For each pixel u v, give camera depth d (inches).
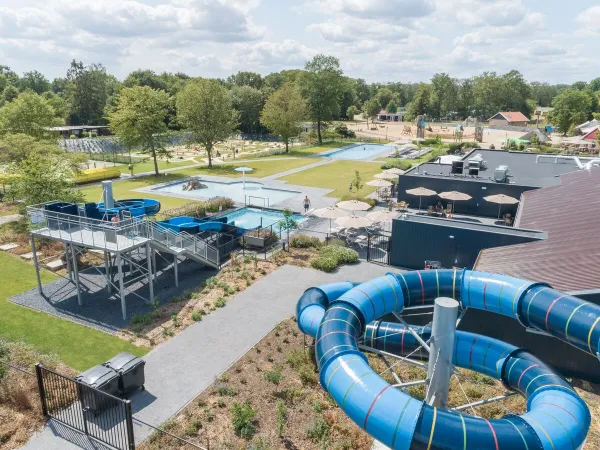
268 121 3361.2
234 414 602.2
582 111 4810.5
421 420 382.6
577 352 733.3
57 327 861.2
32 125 2306.8
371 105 7249.0
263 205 1841.8
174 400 657.6
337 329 499.2
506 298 560.1
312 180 2325.3
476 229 1085.1
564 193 1312.7
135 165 2866.6
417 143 3668.8
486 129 5354.3
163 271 1143.0
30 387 658.2
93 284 1056.8
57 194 1344.7
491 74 6811.0
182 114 2608.3
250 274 1125.1
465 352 587.8
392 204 1752.0
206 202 1731.1
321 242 1359.5
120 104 2370.8
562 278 758.5
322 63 3833.7
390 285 588.7
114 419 611.5
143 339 824.3
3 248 1251.2
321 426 593.6
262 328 866.8
